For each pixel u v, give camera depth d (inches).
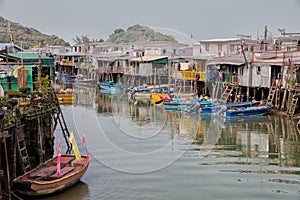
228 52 1847.9
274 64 1347.2
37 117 633.6
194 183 581.6
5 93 640.4
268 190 560.7
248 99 1413.6
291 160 722.8
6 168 521.7
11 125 522.0
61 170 548.4
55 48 3307.1
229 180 597.6
